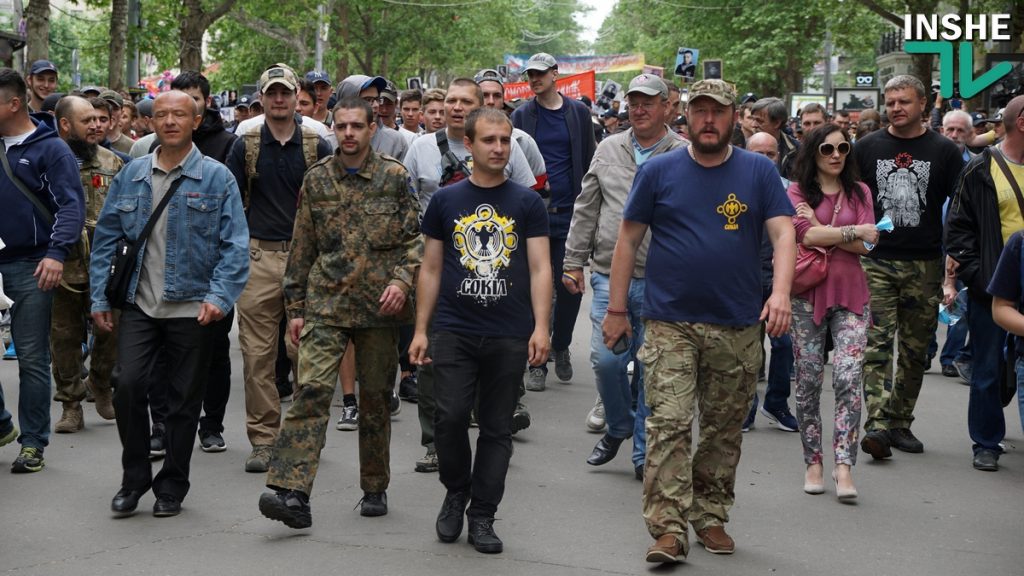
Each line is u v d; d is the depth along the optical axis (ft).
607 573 18.15
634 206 18.63
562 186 31.81
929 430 28.81
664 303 18.35
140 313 20.94
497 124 18.81
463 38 195.52
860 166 26.27
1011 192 24.43
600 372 23.70
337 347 20.03
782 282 18.07
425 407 23.94
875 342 25.85
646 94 23.48
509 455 19.25
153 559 18.60
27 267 23.76
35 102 36.06
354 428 27.89
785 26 156.66
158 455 25.39
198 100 28.12
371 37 186.50
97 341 28.22
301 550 19.04
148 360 20.93
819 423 23.22
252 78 172.35
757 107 33.81
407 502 21.94
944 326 47.14
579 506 21.86
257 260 24.53
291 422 19.62
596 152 24.32
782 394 28.35
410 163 26.71
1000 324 18.78
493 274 18.92
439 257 19.31
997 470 25.08
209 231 21.13
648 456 18.42
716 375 18.58
